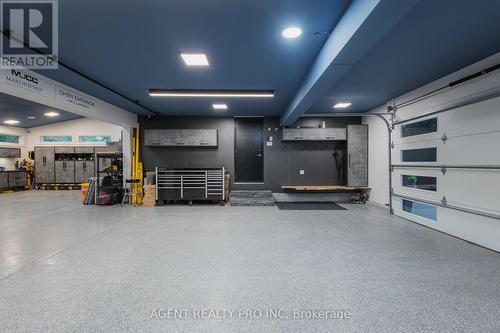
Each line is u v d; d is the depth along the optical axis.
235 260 2.98
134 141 7.33
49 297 2.17
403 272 2.64
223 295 2.21
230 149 7.52
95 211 6.01
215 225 4.63
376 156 6.47
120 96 5.31
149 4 2.28
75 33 2.80
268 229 4.35
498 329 1.74
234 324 1.81
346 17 2.31
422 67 3.69
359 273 2.62
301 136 7.13
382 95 5.22
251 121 7.86
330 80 3.31
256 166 7.86
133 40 2.96
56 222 4.89
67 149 11.13
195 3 2.27
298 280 2.48
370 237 3.87
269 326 1.79
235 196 7.09
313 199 7.32
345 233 4.09
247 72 3.93
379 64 3.56
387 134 5.89
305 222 4.85
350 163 6.93
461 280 2.46
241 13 2.42
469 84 3.59
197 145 7.23
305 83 4.03
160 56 3.39
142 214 5.64
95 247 3.43
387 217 5.27
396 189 5.45
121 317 1.89
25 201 7.66
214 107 6.31
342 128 7.10
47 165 11.21
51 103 4.42
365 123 7.08
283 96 5.27
